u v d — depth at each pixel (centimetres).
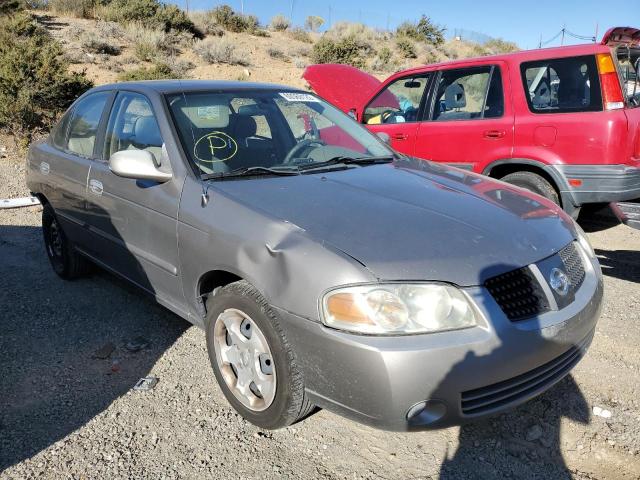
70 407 311
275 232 266
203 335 393
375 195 302
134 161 323
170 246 327
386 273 236
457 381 230
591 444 282
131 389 328
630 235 612
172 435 288
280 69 2202
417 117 641
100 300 450
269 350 267
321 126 411
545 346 247
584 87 520
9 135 1116
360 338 231
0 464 266
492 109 577
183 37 2319
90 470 263
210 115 366
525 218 293
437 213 281
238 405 298
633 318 412
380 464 269
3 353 368
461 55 3156
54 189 461
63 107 1170
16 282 488
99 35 2105
